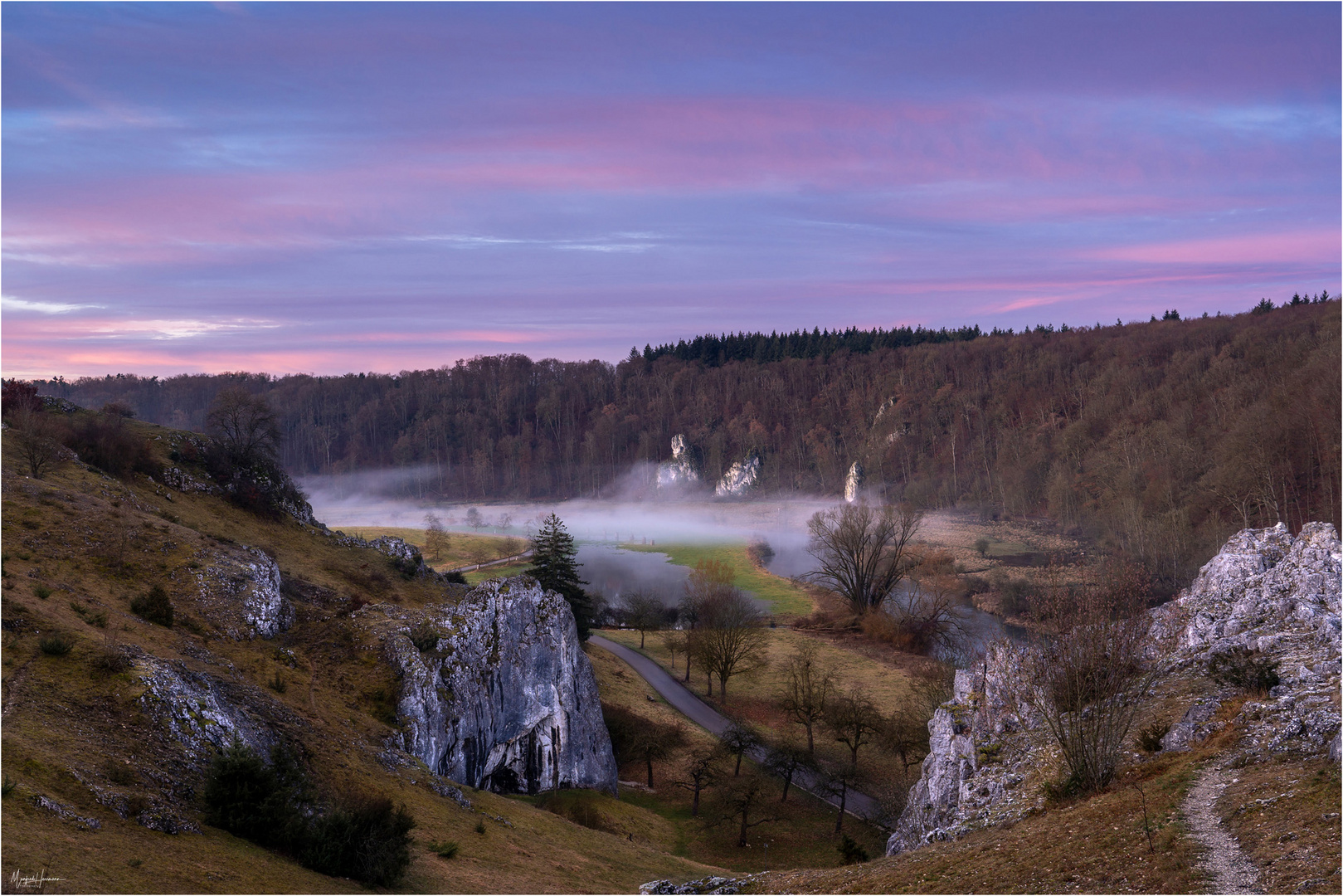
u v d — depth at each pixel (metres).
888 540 147.00
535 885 39.06
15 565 51.00
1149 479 168.50
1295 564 44.84
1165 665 43.59
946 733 47.88
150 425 93.31
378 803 36.06
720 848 65.12
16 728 31.11
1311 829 22.23
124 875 25.06
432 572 88.88
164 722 36.00
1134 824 26.53
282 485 93.81
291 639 61.12
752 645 104.94
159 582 57.25
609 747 79.06
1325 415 148.00
